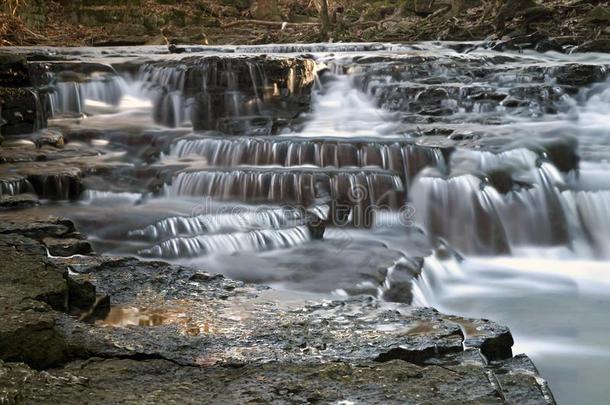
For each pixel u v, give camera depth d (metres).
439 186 10.60
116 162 11.90
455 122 13.57
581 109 14.55
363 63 16.52
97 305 6.04
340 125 14.09
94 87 15.10
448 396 4.38
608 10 21.67
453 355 5.23
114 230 8.91
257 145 11.87
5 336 4.69
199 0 33.28
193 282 6.75
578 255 10.45
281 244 8.92
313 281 7.72
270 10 32.50
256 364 4.88
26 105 13.46
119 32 29.14
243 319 5.83
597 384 6.32
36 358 4.79
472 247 10.38
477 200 10.52
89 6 30.83
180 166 11.39
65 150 12.55
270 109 14.88
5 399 4.13
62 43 26.62
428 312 6.00
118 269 7.00
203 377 4.70
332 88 15.74
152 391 4.44
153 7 31.41
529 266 9.87
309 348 5.23
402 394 4.40
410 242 9.66
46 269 6.15
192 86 14.87
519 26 22.34
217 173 10.69
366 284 7.71
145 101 15.28
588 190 10.95
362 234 9.96
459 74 16.09
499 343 5.61
